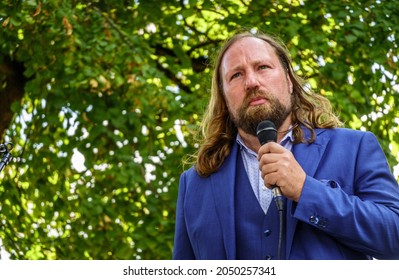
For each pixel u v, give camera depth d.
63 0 9.12
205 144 3.98
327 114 4.08
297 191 3.42
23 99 11.19
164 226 9.84
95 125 9.75
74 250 10.40
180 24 10.54
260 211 3.65
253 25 10.00
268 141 3.55
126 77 9.34
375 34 10.25
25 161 10.64
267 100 3.73
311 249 3.45
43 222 11.12
